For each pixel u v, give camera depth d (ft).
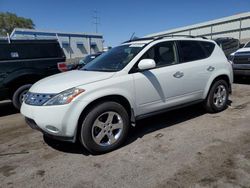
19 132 17.44
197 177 10.58
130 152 13.24
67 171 11.69
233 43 47.26
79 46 139.23
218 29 103.91
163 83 15.25
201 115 18.70
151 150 13.33
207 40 18.92
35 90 13.55
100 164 12.17
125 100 13.93
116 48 17.13
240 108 20.04
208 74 17.78
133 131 16.19
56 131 12.43
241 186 9.84
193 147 13.38
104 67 15.03
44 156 13.37
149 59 14.03
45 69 23.73
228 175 10.59
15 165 12.52
